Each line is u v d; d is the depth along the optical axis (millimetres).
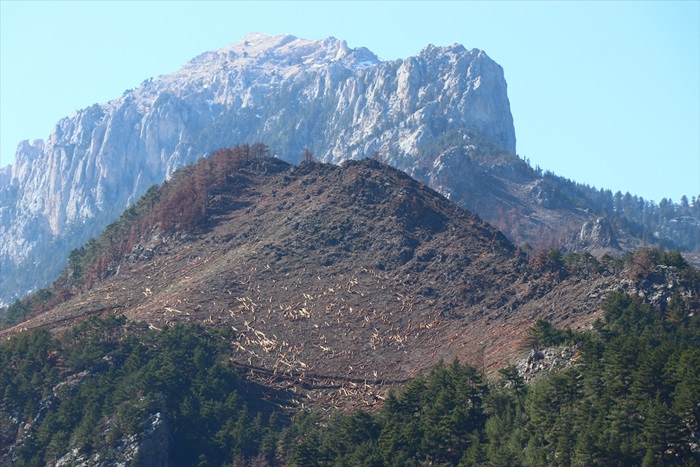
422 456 188250
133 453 199250
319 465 192250
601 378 182375
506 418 186500
